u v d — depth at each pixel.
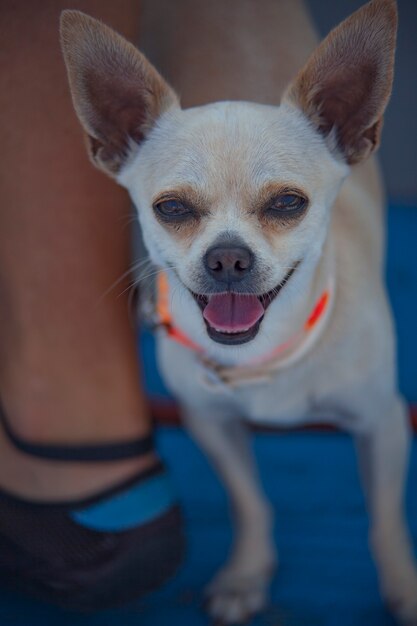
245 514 2.56
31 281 2.25
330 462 2.98
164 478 2.43
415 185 4.09
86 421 2.35
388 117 4.20
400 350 3.39
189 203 2.03
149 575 2.39
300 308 2.19
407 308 3.54
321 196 2.09
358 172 2.65
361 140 2.12
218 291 2.06
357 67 2.04
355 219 2.46
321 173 2.09
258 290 2.04
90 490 2.35
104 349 2.33
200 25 2.66
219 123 2.03
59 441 2.35
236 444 2.59
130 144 2.19
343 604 2.52
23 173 2.18
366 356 2.28
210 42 2.62
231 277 2.03
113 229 2.28
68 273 2.25
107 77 2.09
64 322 2.28
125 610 2.52
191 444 3.08
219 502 2.86
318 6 4.44
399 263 3.74
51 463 2.33
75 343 2.30
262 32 2.64
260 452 3.03
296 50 2.68
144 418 2.41
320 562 2.65
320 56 2.04
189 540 2.73
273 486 2.90
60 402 2.34
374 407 2.36
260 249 2.02
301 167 2.04
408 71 4.24
